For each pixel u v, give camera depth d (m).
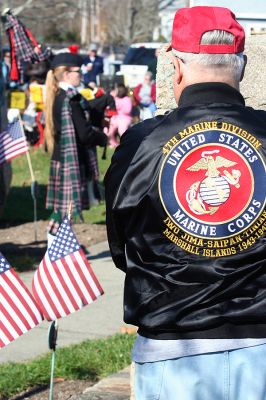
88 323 7.15
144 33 45.16
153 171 2.68
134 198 2.69
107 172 2.79
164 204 2.65
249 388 2.57
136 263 2.71
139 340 2.72
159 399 2.63
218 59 2.73
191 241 2.63
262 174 2.64
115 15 50.25
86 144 9.04
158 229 2.67
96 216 12.18
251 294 2.60
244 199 2.63
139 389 2.69
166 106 4.50
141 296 2.68
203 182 2.65
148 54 27.17
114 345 6.30
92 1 48.66
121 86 20.86
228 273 2.59
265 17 5.19
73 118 8.92
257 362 2.58
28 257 9.56
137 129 2.78
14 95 15.00
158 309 2.64
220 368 2.58
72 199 8.99
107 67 30.30
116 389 5.34
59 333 6.86
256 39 4.65
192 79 2.75
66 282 5.09
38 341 6.71
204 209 2.63
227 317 2.58
